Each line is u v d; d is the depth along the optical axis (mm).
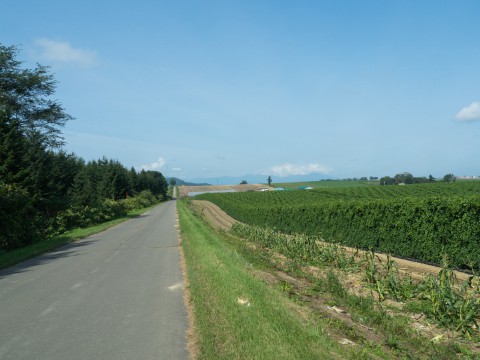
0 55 33312
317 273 10445
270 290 7395
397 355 4809
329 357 4148
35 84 35750
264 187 151500
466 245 11367
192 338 5289
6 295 8445
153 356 4715
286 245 15344
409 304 7008
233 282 7738
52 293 8445
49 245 18062
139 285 8891
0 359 4797
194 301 7004
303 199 72875
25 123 36812
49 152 38219
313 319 5902
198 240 16125
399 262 13352
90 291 8477
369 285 8492
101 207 37969
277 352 4258
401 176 115750
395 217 14625
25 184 26344
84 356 4797
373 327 5906
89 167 66250
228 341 4730
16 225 18438
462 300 6375
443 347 5062
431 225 12609
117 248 16406
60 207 30797
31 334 5715
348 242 18219
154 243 17703
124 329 5785
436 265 12555
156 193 135750
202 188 188000
